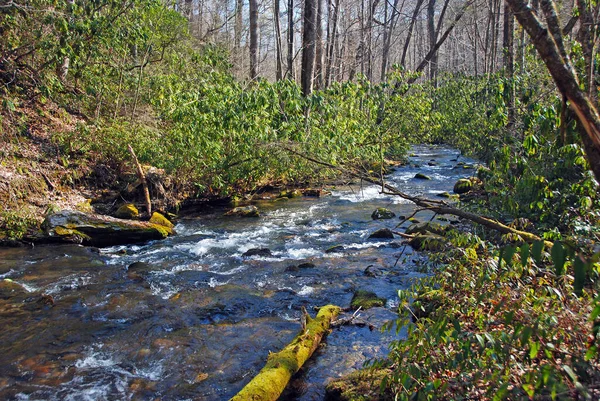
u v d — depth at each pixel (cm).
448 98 1936
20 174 1078
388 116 1354
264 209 1335
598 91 493
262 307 672
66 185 1185
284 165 1273
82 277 788
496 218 706
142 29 1280
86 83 1367
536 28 268
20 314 641
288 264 858
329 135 1027
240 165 1263
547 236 495
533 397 274
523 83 938
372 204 1366
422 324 394
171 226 1121
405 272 791
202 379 495
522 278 452
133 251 949
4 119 1105
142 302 686
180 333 595
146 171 1302
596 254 237
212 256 915
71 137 1245
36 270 817
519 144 749
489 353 321
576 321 342
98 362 527
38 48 1141
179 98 1155
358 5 2975
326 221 1189
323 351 541
